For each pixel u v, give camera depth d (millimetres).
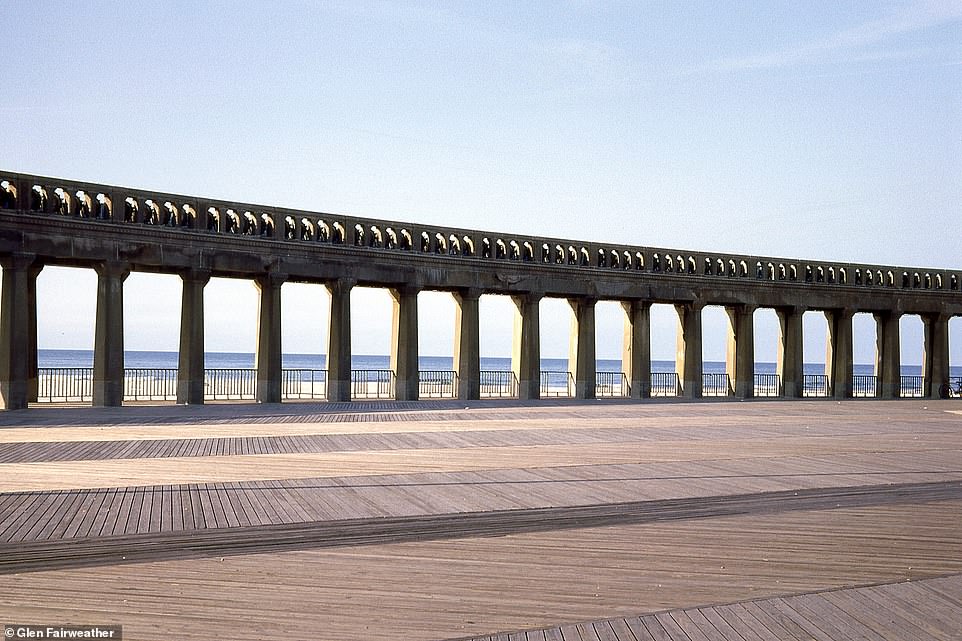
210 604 11117
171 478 20156
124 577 12188
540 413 40156
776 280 57531
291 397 51156
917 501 19297
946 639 10562
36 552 13391
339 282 44250
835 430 35594
